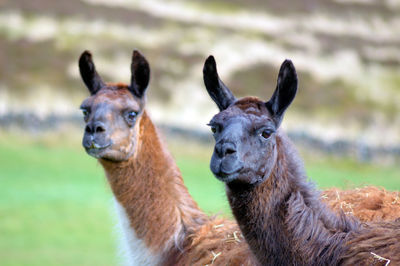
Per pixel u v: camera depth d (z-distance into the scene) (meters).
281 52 148.25
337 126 117.44
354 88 135.12
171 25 154.50
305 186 12.52
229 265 14.50
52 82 118.62
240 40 151.62
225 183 12.72
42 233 43.66
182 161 82.25
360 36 167.38
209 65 13.14
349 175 81.94
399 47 163.38
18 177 65.12
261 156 12.19
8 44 131.62
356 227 12.34
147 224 16.72
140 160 17.03
